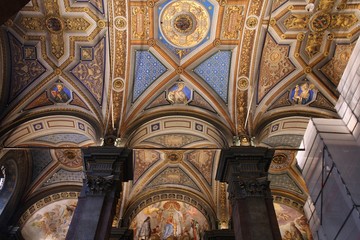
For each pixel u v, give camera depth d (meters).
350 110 11.61
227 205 17.50
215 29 14.30
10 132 13.43
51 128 14.57
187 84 14.95
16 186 16.56
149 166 17.69
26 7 13.32
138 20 13.96
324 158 10.91
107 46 14.31
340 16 13.80
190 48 14.80
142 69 14.83
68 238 10.23
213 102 14.65
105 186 11.28
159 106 14.74
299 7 13.62
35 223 16.98
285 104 14.80
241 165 12.01
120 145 13.05
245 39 14.24
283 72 14.80
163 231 17.94
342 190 9.55
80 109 14.55
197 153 17.20
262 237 10.21
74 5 13.55
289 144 16.34
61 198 17.73
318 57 14.66
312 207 12.48
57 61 14.56
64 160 17.39
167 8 13.84
